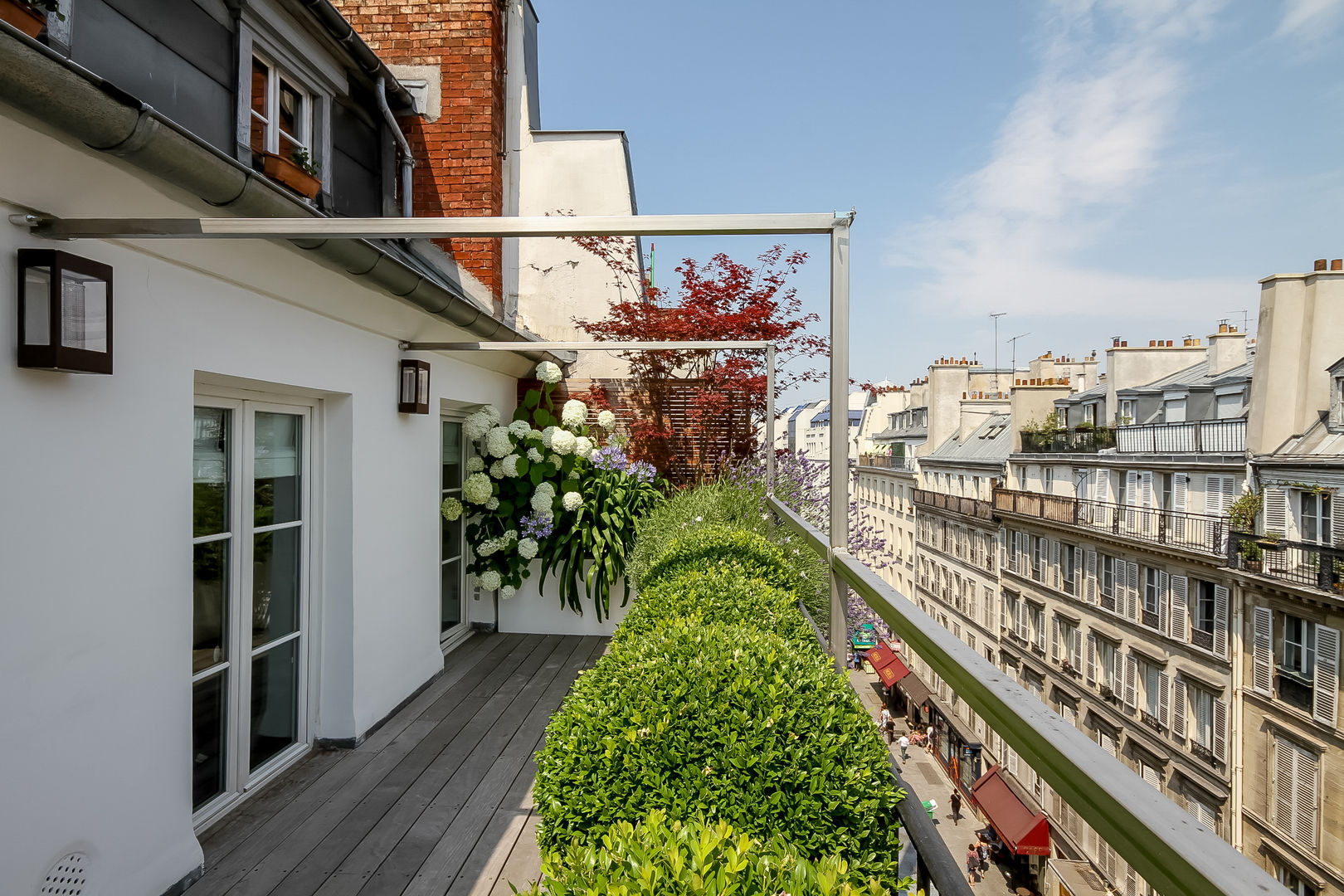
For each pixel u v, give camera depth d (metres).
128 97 1.71
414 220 1.91
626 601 6.07
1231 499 15.62
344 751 3.62
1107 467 19.64
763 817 1.44
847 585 2.08
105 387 2.13
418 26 6.41
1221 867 0.41
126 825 2.20
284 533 3.48
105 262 2.13
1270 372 14.75
